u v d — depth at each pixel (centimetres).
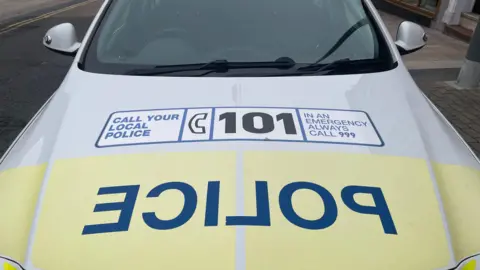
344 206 143
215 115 179
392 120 181
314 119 179
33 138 183
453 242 141
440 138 183
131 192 147
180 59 221
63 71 619
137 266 128
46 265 132
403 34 269
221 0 248
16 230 144
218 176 151
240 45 227
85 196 147
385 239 135
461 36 781
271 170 154
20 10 1131
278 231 135
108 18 248
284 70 214
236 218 138
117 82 205
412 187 152
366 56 224
